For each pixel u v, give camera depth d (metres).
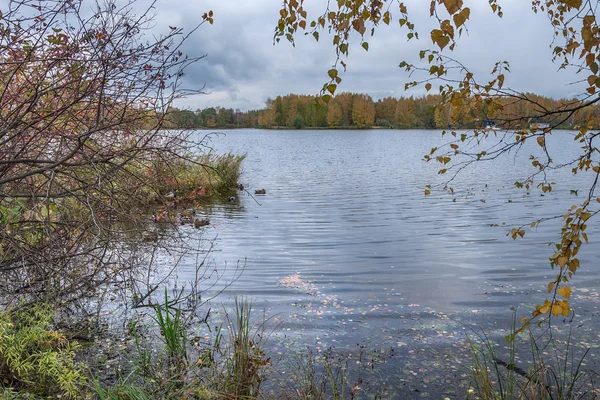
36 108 3.87
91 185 3.91
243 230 10.16
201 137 4.54
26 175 3.68
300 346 4.62
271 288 6.30
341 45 2.78
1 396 3.15
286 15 3.05
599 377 3.99
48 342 3.70
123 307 5.45
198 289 6.22
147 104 4.11
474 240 9.14
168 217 5.05
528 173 22.28
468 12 2.24
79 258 4.95
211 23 3.97
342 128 131.50
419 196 15.36
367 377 4.05
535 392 3.60
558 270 7.05
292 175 23.14
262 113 133.25
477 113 2.94
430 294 6.09
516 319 5.26
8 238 3.95
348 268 7.30
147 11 3.79
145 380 3.81
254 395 3.64
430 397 3.76
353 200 14.71
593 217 11.10
